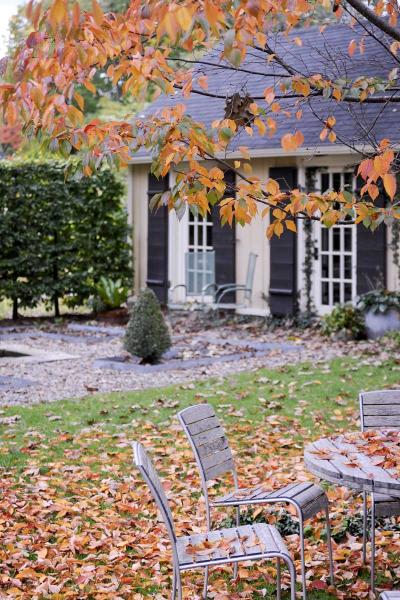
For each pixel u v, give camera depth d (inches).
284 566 184.1
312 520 206.5
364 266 525.7
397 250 512.7
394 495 150.2
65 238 640.4
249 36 129.3
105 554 189.5
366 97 180.5
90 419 310.8
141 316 430.9
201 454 178.7
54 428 298.4
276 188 169.5
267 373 391.9
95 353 474.3
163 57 148.2
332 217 165.0
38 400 351.3
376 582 176.4
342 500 219.1
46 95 136.7
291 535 197.9
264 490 179.6
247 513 208.4
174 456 261.7
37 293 624.7
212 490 233.6
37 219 621.6
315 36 535.5
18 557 185.6
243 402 336.5
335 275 549.6
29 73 133.6
